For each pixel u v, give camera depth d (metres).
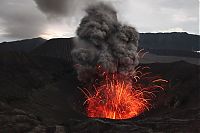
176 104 65.50
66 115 67.31
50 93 78.12
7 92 70.69
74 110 72.88
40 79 83.94
